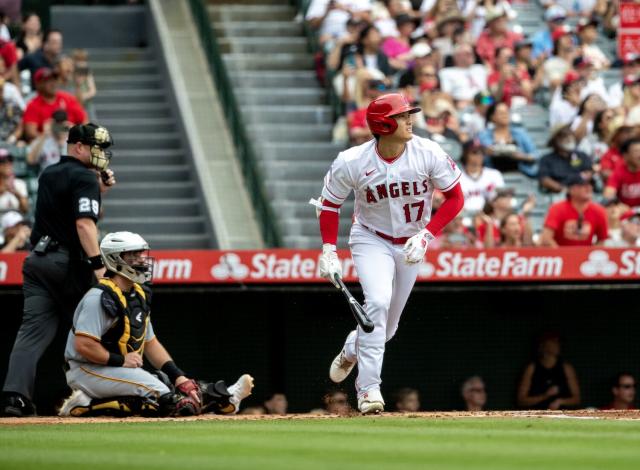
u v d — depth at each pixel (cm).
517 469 1545
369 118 2614
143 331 2983
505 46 6075
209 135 5622
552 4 6669
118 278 2959
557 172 5259
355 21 5841
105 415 2945
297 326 4434
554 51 6156
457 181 2667
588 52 6228
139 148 5791
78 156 3016
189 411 2917
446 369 4478
